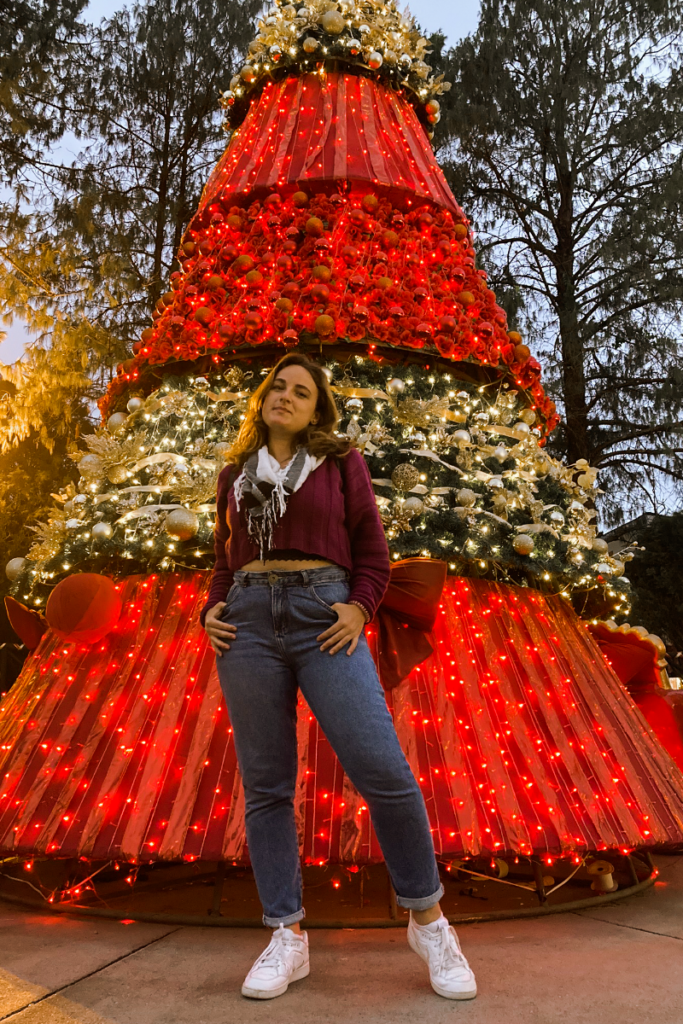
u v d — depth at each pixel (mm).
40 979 2170
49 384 12375
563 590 3773
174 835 2727
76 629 3221
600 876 3254
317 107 4570
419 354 3971
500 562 3457
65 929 2699
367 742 2047
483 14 16047
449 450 3678
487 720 3121
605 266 14648
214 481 3412
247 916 2865
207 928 2707
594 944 2492
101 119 14812
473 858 2748
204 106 14781
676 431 13773
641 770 3332
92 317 14289
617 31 15273
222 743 2955
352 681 2090
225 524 2426
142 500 3543
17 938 2578
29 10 14500
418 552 3275
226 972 2227
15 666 7305
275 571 2174
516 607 3627
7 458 13625
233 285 3955
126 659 3287
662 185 14586
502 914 2863
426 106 5141
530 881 3492
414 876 2066
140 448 3641
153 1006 1967
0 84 12969
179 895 3209
